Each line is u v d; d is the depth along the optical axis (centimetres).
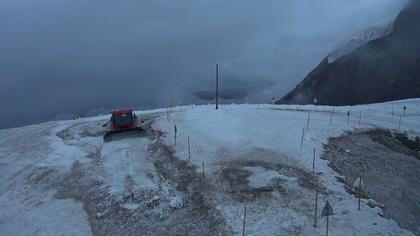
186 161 2520
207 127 3084
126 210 2016
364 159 2650
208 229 1809
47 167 2680
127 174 2414
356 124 3316
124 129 3150
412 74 8419
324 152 2658
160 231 1839
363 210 1930
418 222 2023
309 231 1744
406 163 2684
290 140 2770
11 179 2659
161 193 2155
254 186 2139
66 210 2127
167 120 3525
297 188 2114
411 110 4019
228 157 2505
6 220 2122
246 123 3138
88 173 2525
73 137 3416
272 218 1842
